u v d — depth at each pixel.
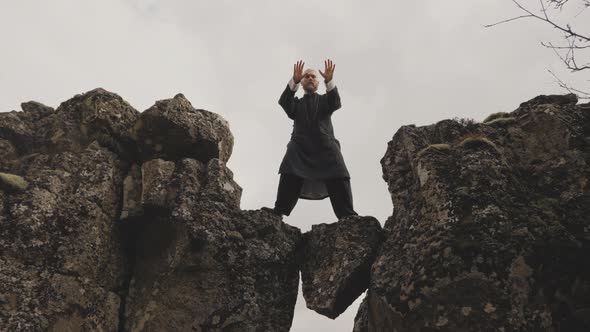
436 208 5.05
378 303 5.12
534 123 5.58
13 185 5.79
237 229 6.13
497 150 5.36
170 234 6.04
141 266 6.17
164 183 6.21
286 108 6.54
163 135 6.53
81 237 5.83
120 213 6.30
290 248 6.14
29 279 5.43
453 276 4.68
